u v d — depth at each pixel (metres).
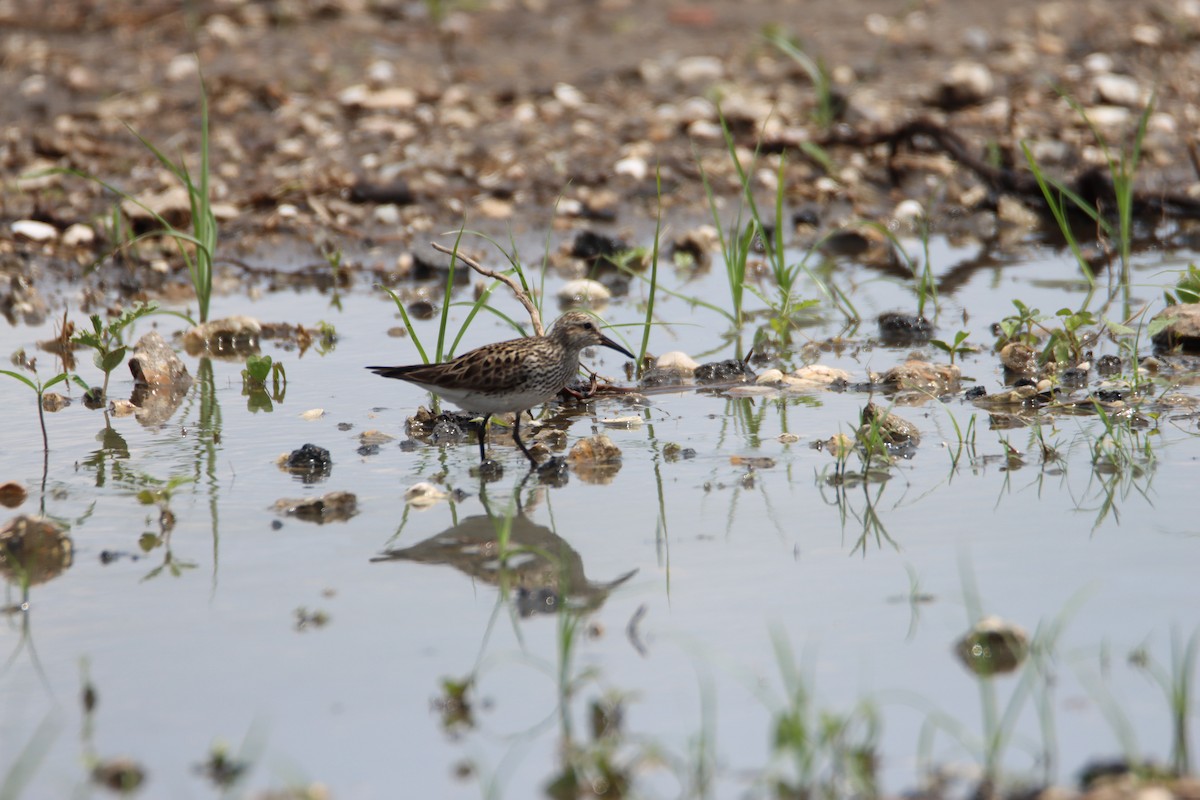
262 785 7.15
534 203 21.66
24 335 16.83
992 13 31.39
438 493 11.34
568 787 7.07
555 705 7.91
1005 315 16.64
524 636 8.77
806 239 20.45
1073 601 8.96
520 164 22.86
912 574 9.52
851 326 16.67
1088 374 14.35
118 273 19.38
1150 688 7.86
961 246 20.16
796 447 12.45
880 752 7.32
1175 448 11.99
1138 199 20.42
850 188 21.80
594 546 10.21
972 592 9.16
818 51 29.03
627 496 11.32
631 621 8.91
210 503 11.22
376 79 27.14
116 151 23.61
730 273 16.08
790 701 7.86
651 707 7.84
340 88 26.84
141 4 31.73
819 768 7.18
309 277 19.41
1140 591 9.07
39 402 12.56
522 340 12.34
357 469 12.11
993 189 21.36
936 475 11.57
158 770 7.29
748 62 28.30
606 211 21.33
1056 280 18.11
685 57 28.88
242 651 8.57
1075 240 20.16
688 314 17.39
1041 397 13.53
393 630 8.87
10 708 7.91
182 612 9.13
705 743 7.41
